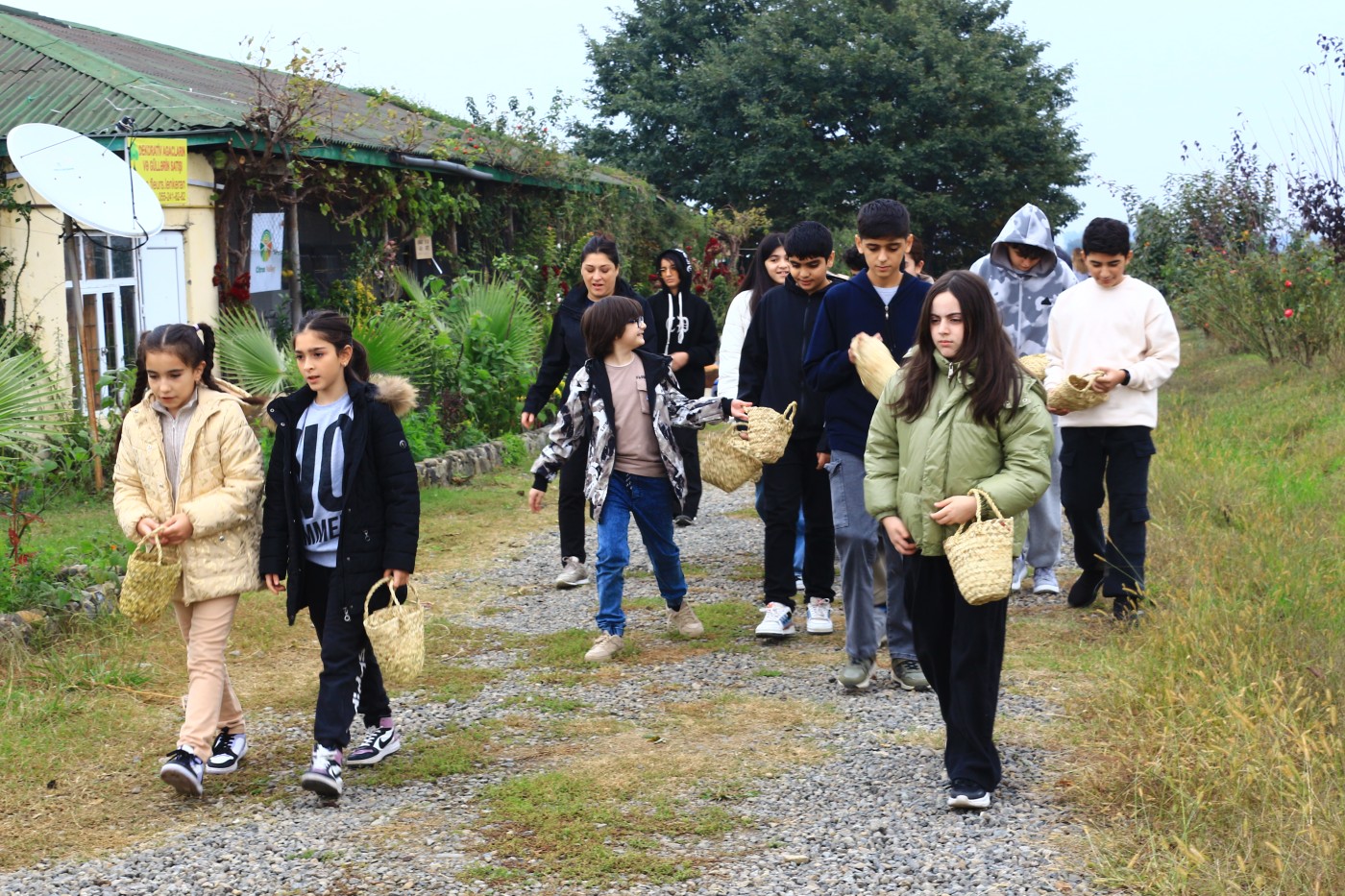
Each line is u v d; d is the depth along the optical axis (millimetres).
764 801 4445
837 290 5703
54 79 13234
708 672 6070
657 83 41531
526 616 7305
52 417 9680
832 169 37344
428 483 11383
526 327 14539
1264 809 3949
